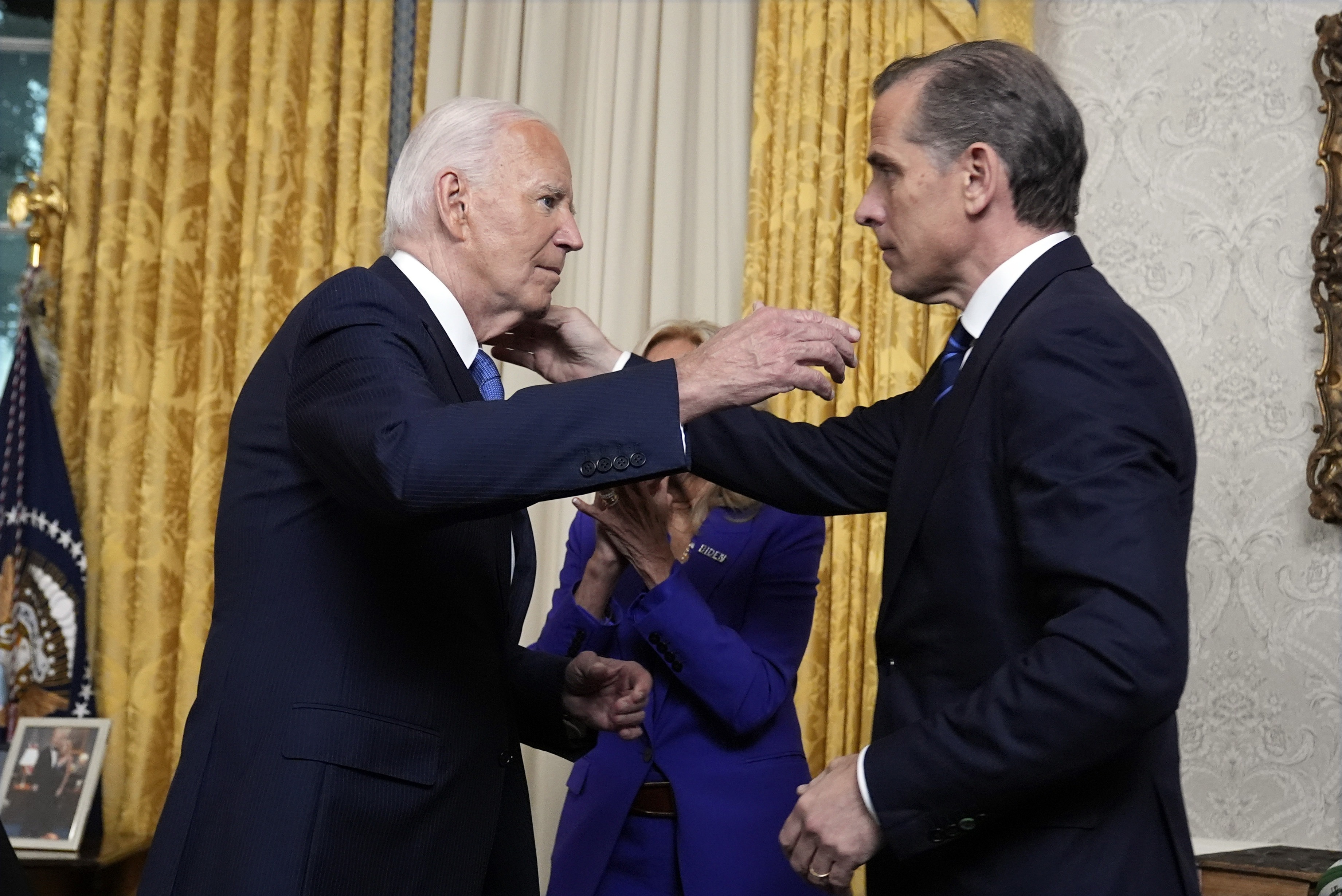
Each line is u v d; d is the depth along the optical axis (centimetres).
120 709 376
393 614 158
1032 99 161
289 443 163
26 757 342
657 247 375
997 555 148
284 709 152
